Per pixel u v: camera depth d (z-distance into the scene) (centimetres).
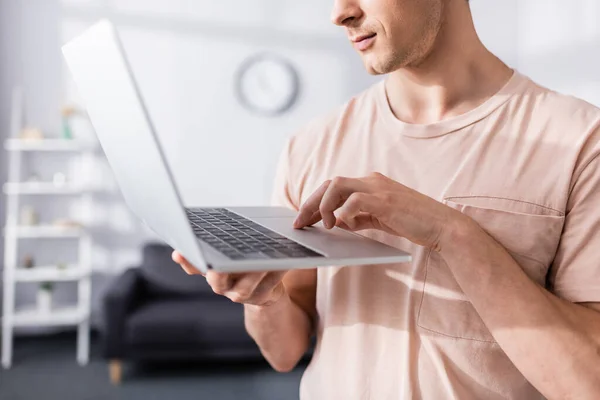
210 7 388
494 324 62
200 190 395
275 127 399
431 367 70
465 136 73
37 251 380
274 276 60
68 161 382
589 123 68
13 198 352
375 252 54
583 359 59
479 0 395
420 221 61
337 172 80
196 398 278
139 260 391
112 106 54
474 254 61
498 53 397
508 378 69
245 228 66
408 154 76
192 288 354
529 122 71
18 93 370
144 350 300
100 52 51
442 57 73
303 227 67
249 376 311
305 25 396
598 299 63
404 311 73
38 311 350
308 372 82
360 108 84
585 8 298
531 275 68
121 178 69
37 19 373
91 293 387
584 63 301
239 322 307
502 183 70
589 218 65
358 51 68
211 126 394
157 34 385
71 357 343
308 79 398
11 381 300
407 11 64
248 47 394
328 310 78
